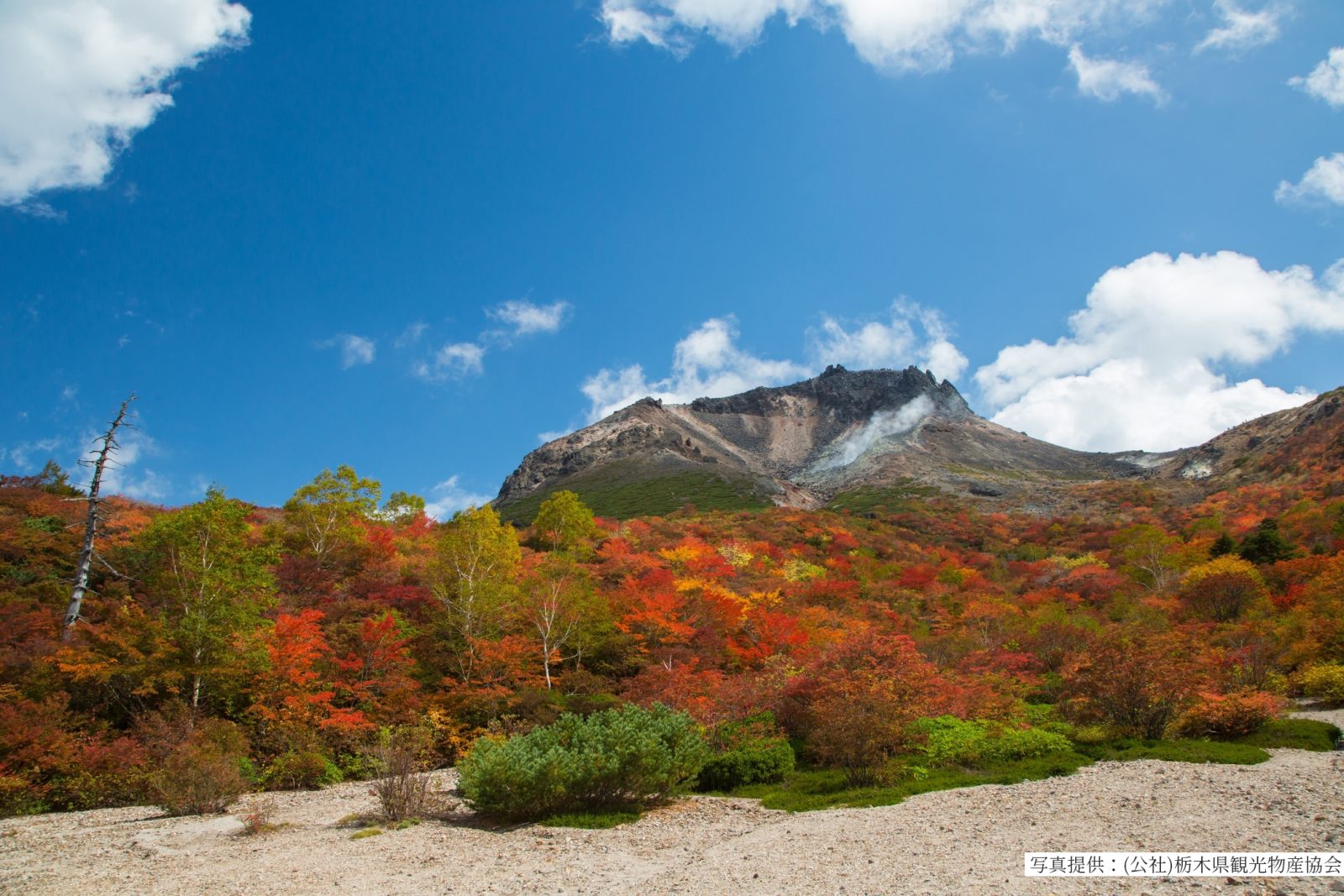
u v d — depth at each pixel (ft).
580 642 102.68
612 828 42.57
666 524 261.65
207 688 73.36
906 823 38.29
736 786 54.03
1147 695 60.70
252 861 37.11
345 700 81.66
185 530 75.87
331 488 125.90
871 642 72.08
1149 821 34.24
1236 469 432.66
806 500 536.83
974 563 253.03
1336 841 28.07
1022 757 55.31
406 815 47.09
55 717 61.00
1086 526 331.36
